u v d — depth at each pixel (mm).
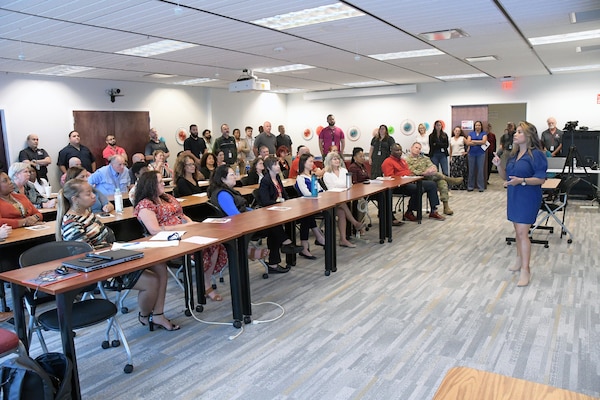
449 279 4488
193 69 8383
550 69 9750
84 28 4969
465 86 11773
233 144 10133
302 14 4766
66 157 8688
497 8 4621
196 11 4430
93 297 3500
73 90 9133
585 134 8367
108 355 3148
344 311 3779
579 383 2621
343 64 8320
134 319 3768
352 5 4406
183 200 5418
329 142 10812
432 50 7094
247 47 6375
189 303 3848
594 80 10391
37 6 4078
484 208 8258
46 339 3461
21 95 8391
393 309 3787
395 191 7258
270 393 2627
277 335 3375
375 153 9719
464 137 10781
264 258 4668
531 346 3080
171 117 11055
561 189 6953
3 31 4992
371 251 5602
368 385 2676
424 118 12414
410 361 2936
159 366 2980
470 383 1409
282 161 8352
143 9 4293
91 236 3379
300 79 10555
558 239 5891
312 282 4531
